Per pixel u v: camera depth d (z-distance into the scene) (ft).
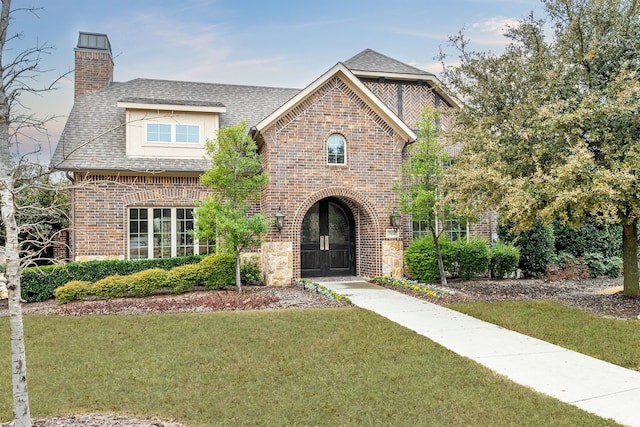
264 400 19.19
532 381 21.24
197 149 54.49
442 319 33.32
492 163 39.60
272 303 38.47
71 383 21.17
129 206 50.83
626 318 33.63
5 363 23.99
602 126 34.76
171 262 48.70
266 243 49.78
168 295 43.57
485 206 40.78
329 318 32.83
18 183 16.44
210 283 45.06
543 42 41.86
